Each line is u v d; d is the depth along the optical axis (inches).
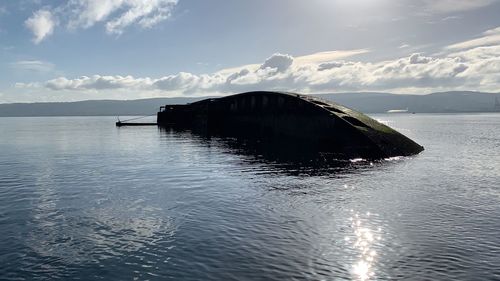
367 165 1732.3
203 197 1092.5
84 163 1870.1
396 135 2381.9
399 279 581.6
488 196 1109.1
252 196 1101.7
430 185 1268.5
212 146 2664.9
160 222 854.5
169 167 1694.1
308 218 883.4
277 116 3021.7
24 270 616.7
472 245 711.7
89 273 605.3
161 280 580.7
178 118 5280.5
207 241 733.9
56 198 1094.4
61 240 745.0
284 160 1898.4
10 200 1073.5
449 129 5526.6
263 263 635.5
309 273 600.7
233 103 3604.8
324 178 1392.7
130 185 1279.5
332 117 2406.5
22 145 3024.1
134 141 3213.6
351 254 672.4
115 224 842.8
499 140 3326.8
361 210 952.9
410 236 761.0
